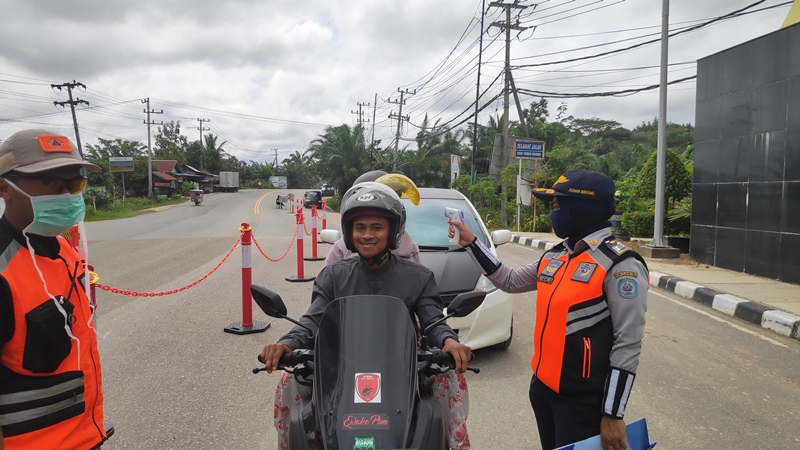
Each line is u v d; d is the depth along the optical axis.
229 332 5.82
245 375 4.58
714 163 10.26
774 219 8.82
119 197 49.34
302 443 1.84
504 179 22.83
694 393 4.36
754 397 4.29
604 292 2.10
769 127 8.94
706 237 10.51
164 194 56.41
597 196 2.18
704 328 6.36
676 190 13.54
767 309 6.62
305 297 7.61
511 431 3.65
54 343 1.81
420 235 5.50
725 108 9.95
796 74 8.40
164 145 79.25
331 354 1.94
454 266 4.97
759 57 9.14
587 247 2.20
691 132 61.19
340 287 2.37
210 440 3.47
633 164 33.19
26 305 1.73
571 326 2.15
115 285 8.40
